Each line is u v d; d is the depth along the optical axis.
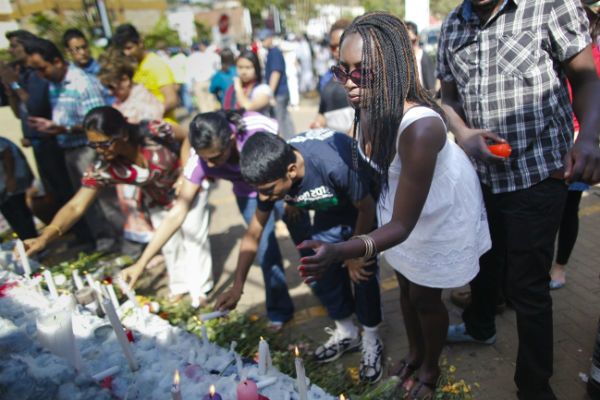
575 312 2.73
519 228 1.81
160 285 3.59
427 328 1.96
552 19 1.61
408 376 2.28
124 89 3.23
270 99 4.38
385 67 1.40
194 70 10.16
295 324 2.99
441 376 2.05
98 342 1.68
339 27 3.05
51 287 1.96
